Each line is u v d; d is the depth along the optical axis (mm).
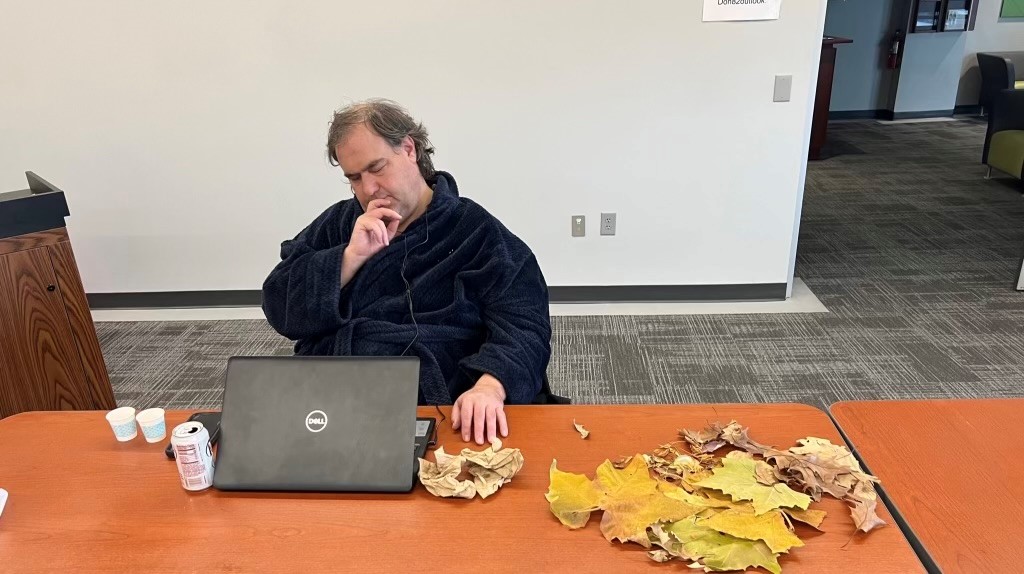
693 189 3051
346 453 988
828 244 3941
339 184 3127
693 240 3139
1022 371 2520
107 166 3129
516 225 3154
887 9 7375
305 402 1009
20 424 1205
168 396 2580
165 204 3189
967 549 855
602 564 843
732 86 2879
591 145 3006
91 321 2045
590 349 2812
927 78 7434
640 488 950
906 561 831
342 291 1374
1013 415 1141
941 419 1136
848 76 7664
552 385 2547
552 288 3268
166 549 888
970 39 7375
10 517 959
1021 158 4609
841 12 7449
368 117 1256
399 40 2887
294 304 1350
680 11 2779
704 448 1054
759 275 3180
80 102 3021
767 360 2674
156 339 3053
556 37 2848
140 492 1005
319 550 878
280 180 3133
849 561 833
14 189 3176
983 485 972
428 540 890
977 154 5918
